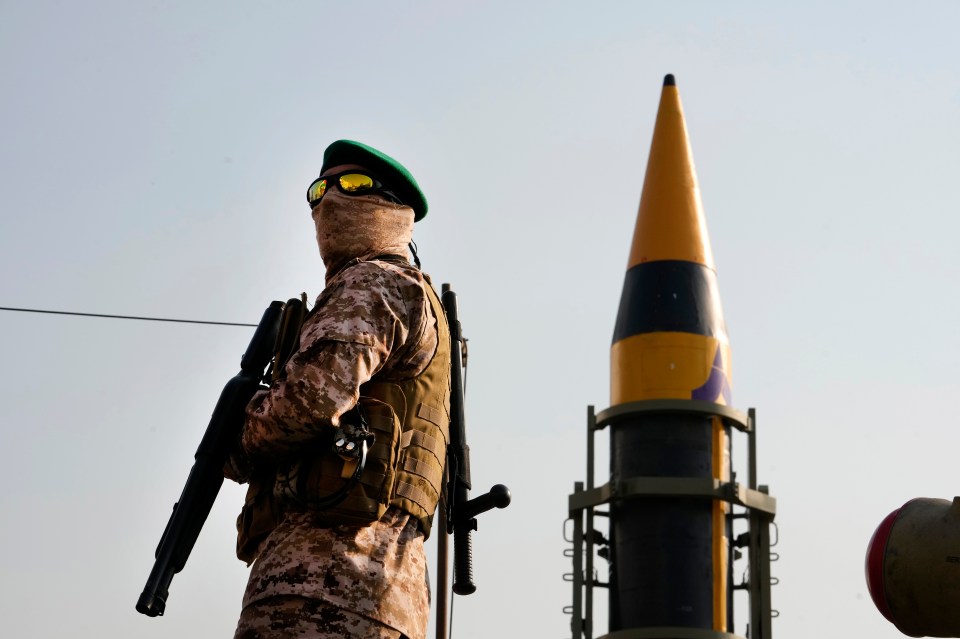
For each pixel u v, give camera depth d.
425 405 5.35
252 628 4.87
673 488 11.59
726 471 11.87
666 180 13.45
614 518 11.86
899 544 10.06
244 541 5.29
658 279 12.73
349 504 4.95
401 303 5.31
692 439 11.86
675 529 11.55
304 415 4.94
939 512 10.14
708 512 11.63
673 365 12.16
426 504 5.27
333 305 5.20
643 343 12.35
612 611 11.65
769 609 11.36
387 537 5.08
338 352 5.04
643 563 11.49
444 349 5.54
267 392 5.21
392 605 4.96
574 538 11.80
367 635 4.87
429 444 5.32
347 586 4.89
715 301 12.73
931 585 9.82
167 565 5.29
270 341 5.69
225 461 5.50
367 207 5.79
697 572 11.45
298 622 4.82
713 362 12.28
